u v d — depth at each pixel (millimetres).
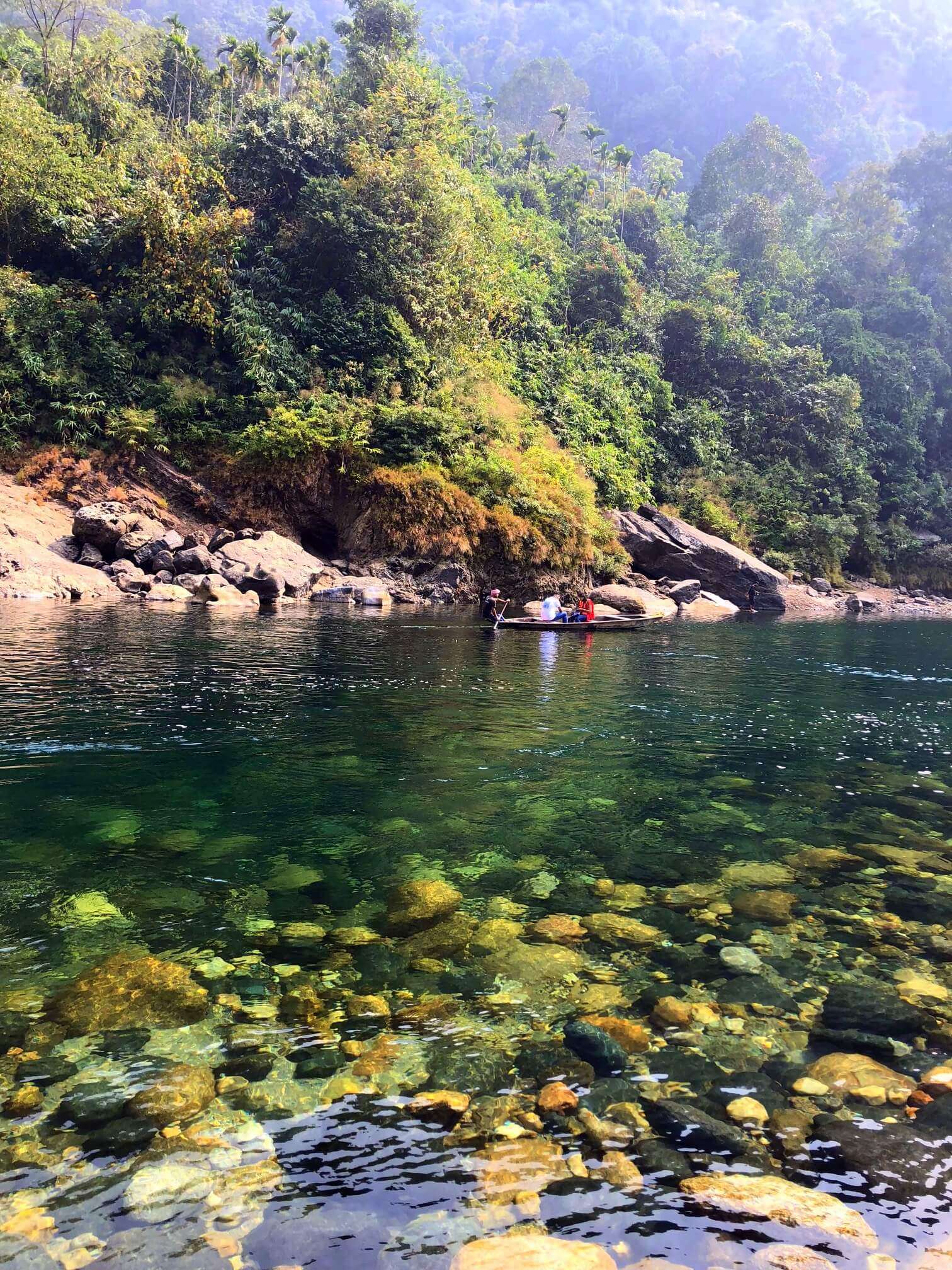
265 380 24141
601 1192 1730
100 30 45281
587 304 41125
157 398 23609
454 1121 1956
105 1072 2090
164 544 18984
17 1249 1513
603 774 5398
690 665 11703
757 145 69188
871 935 3109
